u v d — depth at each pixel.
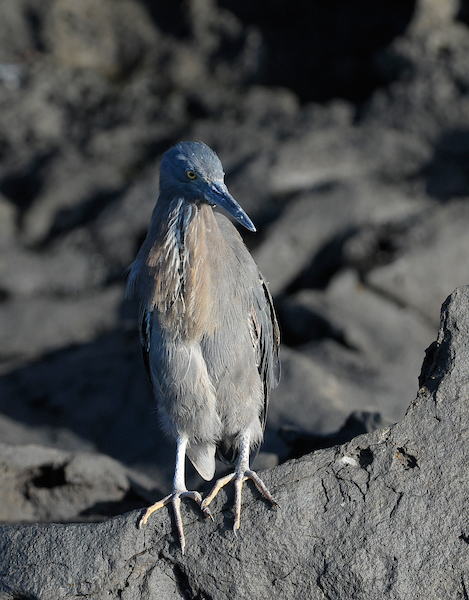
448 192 17.28
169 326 6.48
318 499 5.46
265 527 5.44
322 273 15.55
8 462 8.30
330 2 23.70
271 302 7.49
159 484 10.34
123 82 23.89
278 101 21.50
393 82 20.92
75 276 17.12
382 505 5.31
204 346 6.52
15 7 24.45
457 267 14.92
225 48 23.84
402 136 19.06
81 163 20.59
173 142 20.73
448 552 5.08
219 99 22.20
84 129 22.05
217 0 24.36
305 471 5.62
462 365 5.68
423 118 19.41
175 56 23.97
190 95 22.52
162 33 24.55
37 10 24.34
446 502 5.21
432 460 5.38
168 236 6.43
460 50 20.45
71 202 19.23
